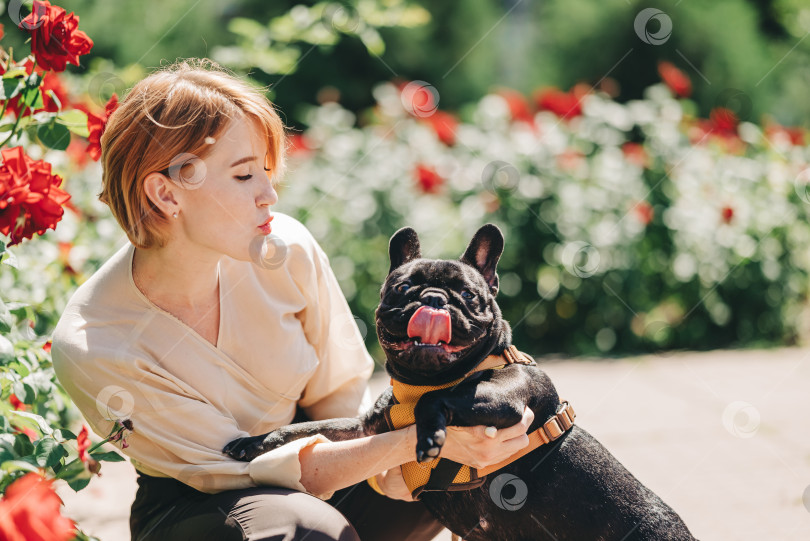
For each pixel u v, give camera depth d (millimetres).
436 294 1905
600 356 5926
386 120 6684
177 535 1966
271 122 2037
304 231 2318
